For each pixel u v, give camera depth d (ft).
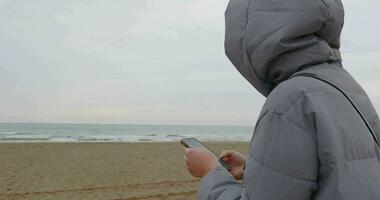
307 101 4.85
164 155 93.97
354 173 4.76
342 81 5.37
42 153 93.86
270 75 5.53
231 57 5.84
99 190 48.32
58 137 215.51
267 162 4.73
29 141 152.05
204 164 5.79
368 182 4.78
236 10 5.58
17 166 69.97
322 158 4.69
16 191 47.73
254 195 4.70
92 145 124.36
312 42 5.23
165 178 57.82
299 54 5.24
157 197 44.16
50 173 62.39
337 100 5.07
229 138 276.21
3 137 201.57
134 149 110.83
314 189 4.73
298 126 4.76
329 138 4.69
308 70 5.25
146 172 64.28
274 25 5.14
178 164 75.92
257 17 5.27
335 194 4.61
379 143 5.55
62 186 51.01
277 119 4.84
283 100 4.91
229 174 5.36
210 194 5.16
